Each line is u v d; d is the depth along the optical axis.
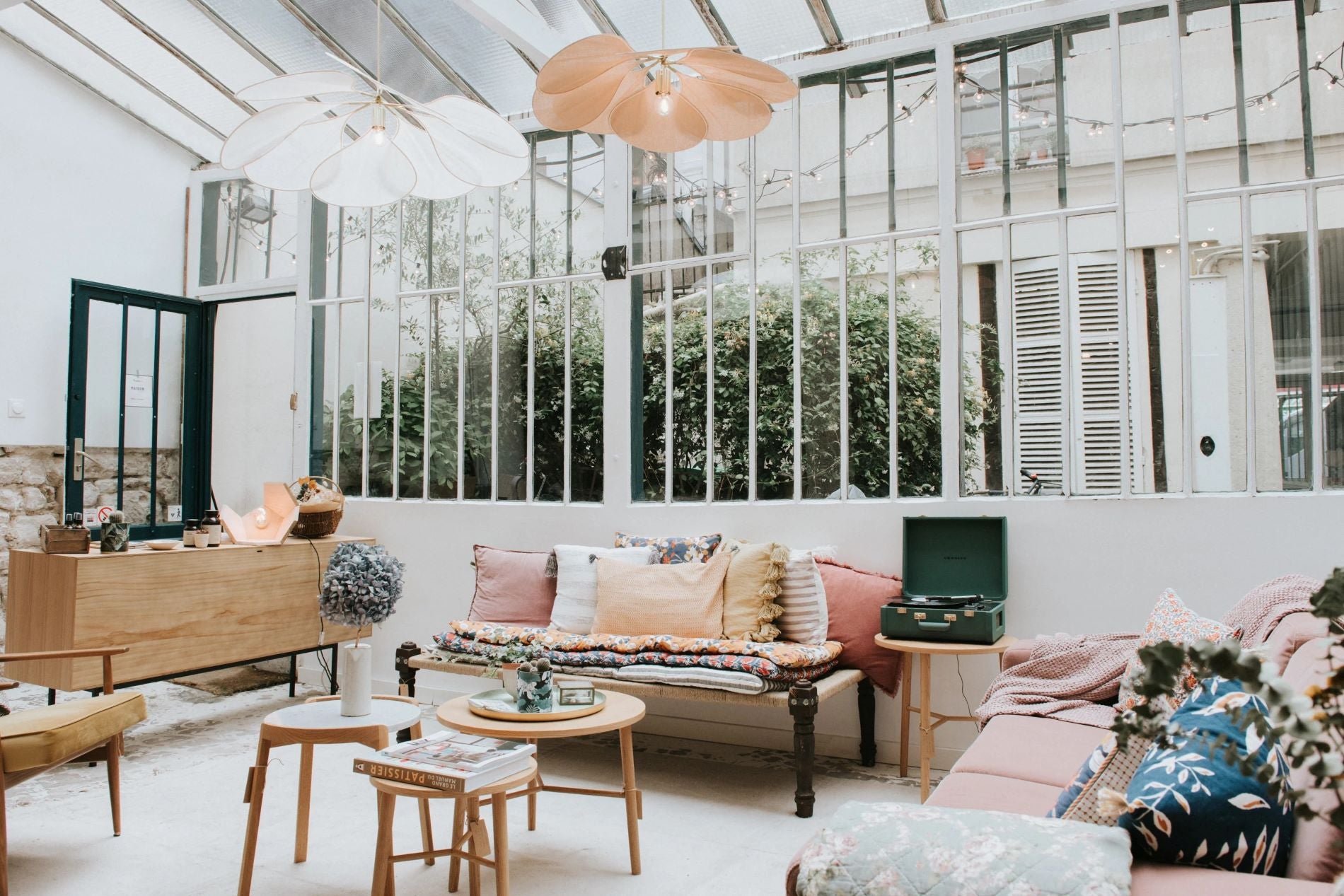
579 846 3.09
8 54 5.76
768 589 3.90
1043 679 3.29
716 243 4.61
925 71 4.19
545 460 5.02
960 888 1.36
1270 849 1.52
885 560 4.12
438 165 3.00
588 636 4.06
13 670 4.10
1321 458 3.53
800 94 4.45
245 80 5.84
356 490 5.54
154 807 3.47
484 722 2.79
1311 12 3.60
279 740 2.68
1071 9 3.90
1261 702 1.57
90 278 6.18
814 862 1.46
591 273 4.92
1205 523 3.59
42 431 5.91
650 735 4.53
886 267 4.23
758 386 4.48
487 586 4.59
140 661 4.15
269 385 6.47
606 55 2.32
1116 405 3.81
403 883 2.79
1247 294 3.64
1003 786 2.33
